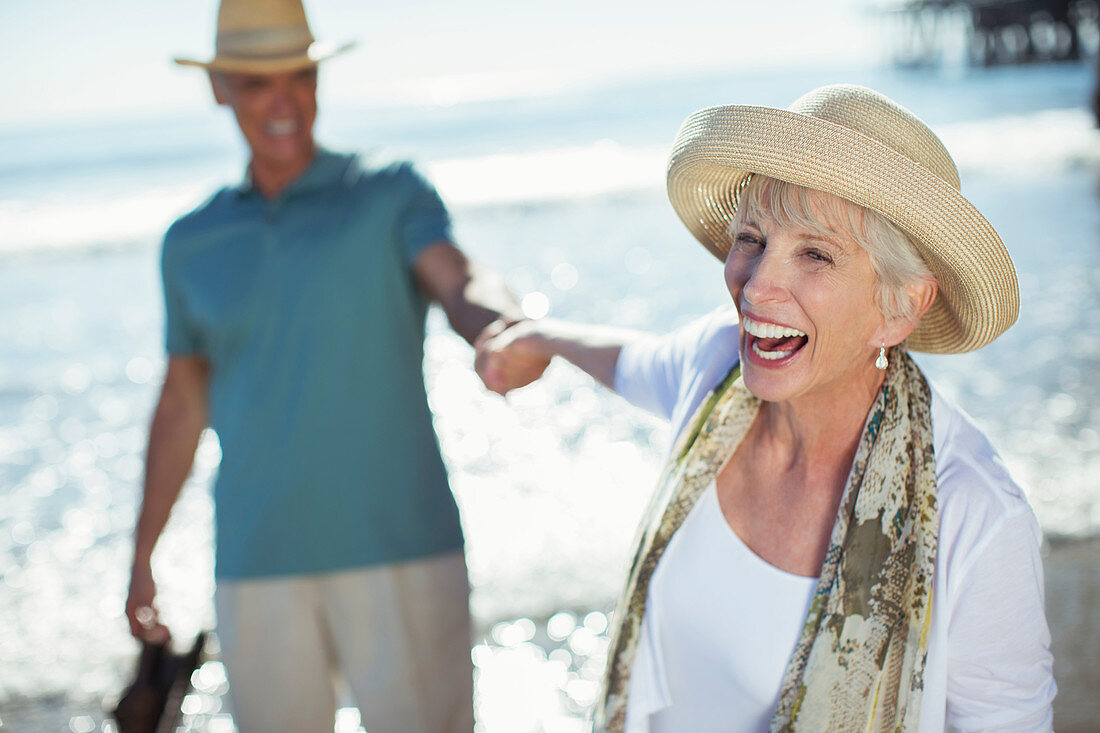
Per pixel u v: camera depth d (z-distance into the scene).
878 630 1.24
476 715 3.30
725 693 1.40
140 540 2.40
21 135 51.41
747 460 1.45
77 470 6.20
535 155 27.31
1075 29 44.78
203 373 2.46
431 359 7.52
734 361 1.51
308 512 2.18
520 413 6.27
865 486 1.28
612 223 14.88
